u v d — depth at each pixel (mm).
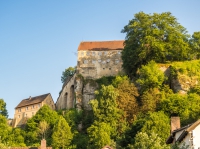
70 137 107250
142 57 119312
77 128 119188
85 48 145625
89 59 143375
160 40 122250
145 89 112438
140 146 55281
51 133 117688
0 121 125312
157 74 112750
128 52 124312
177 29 124812
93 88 136000
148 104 105500
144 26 124062
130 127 100500
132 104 109812
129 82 119250
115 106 109562
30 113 148000
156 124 85812
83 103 134125
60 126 107812
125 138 92375
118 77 122812
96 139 95125
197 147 48469
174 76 113750
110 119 106688
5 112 143875
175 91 111812
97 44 147875
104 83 135125
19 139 115438
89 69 142000
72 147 104000
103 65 142125
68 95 145000
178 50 119875
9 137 115000
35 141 116062
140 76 116062
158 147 53688
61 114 132125
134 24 124562
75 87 137625
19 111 150750
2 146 63781
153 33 120375
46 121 124250
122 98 111125
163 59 120750
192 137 48750
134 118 103750
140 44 119625
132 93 112625
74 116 123250
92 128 101875
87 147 96250
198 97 104375
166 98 106875
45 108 128250
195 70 113812
